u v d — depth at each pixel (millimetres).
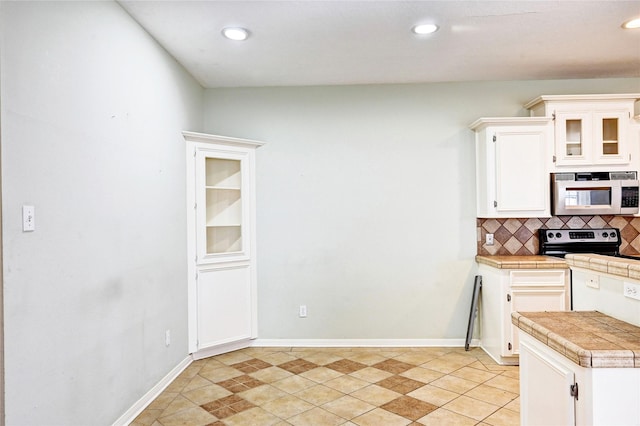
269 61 3523
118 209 2453
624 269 1793
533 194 3775
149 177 2895
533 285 3494
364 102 4188
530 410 1870
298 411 2717
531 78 4066
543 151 3766
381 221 4172
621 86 4066
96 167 2225
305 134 4203
